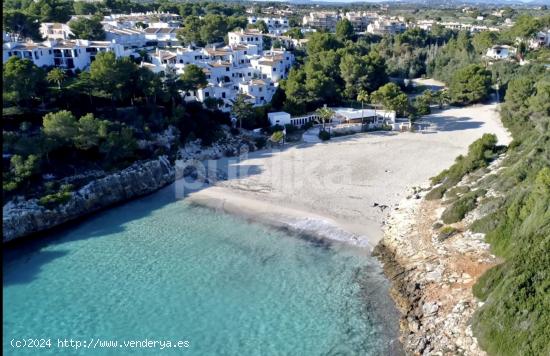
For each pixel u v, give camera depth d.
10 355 38.41
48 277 50.06
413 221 59.12
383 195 69.50
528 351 32.66
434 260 49.00
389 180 75.12
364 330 41.25
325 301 45.59
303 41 170.12
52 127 67.19
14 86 71.56
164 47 142.50
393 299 45.34
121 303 45.59
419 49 186.88
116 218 65.19
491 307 37.09
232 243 57.59
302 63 144.00
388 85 109.62
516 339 33.88
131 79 86.94
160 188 76.31
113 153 72.56
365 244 56.31
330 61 126.75
